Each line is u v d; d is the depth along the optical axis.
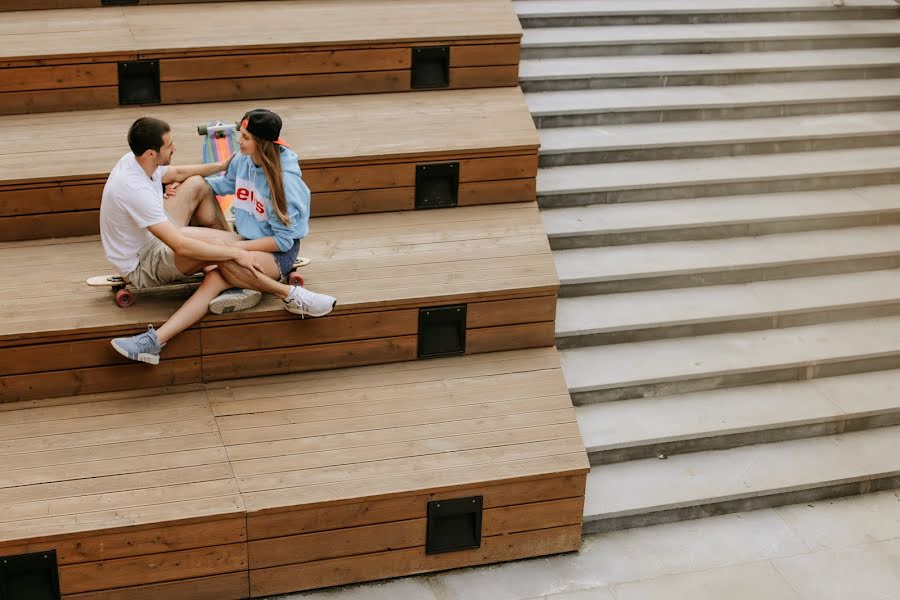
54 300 5.00
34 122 5.75
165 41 5.96
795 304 6.16
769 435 5.71
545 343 5.56
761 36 7.44
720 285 6.30
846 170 6.82
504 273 5.47
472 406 5.16
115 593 4.52
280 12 6.41
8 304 4.95
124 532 4.41
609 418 5.61
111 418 4.87
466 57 6.40
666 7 7.48
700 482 5.43
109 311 4.95
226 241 4.97
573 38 7.16
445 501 4.81
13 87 5.75
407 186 5.88
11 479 4.53
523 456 4.95
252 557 4.64
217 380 5.15
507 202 6.08
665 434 5.52
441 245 5.65
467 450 4.94
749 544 5.25
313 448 4.86
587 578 4.98
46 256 5.31
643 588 4.94
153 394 5.02
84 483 4.55
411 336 5.34
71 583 4.43
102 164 5.46
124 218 4.76
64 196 5.39
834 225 6.66
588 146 6.61
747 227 6.50
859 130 7.05
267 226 5.01
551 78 6.90
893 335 6.18
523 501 4.94
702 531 5.32
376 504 4.72
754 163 6.83
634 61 7.18
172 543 4.50
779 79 7.32
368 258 5.50
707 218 6.45
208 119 5.92
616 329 5.89
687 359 5.88
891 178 6.93
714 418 5.66
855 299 6.24
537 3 7.39
